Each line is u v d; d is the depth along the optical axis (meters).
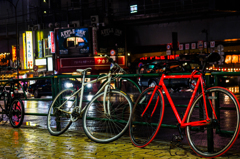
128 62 37.50
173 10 34.75
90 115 4.98
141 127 5.58
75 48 36.47
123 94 4.60
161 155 3.78
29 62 42.12
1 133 5.87
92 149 4.26
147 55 40.03
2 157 4.01
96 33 36.38
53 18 41.22
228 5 29.59
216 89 3.57
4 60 49.38
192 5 33.06
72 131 5.78
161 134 5.70
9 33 47.34
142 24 36.19
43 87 22.25
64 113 5.56
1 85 7.83
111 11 38.16
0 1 52.53
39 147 4.52
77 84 5.37
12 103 6.81
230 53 36.84
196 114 3.87
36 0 49.75
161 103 4.06
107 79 4.86
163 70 4.21
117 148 4.25
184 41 33.53
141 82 4.79
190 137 3.76
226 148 3.35
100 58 36.06
